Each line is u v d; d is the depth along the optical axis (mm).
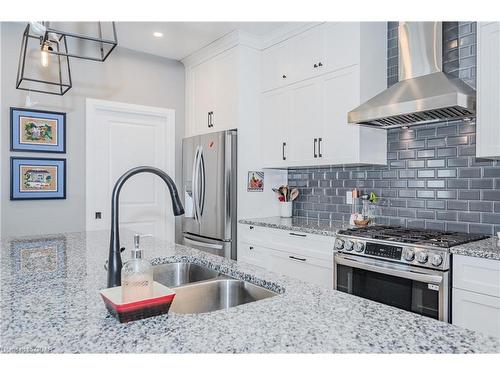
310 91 3180
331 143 2986
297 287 1287
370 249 2326
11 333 893
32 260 1750
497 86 2072
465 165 2525
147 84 4086
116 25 3314
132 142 4016
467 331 910
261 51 3734
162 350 804
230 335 880
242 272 1512
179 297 1416
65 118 3559
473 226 2477
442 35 2486
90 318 991
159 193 4199
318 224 3162
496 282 1805
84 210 3674
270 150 3611
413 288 2086
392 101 2398
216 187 3586
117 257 1207
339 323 958
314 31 3145
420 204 2781
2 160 3238
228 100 3709
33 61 3373
